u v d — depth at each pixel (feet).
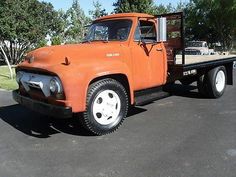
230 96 30.81
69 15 79.92
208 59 30.25
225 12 139.33
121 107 20.49
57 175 14.76
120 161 16.03
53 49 19.62
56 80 17.97
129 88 21.17
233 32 144.66
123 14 22.99
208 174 14.49
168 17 26.86
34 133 20.53
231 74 32.32
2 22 62.64
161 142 18.43
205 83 29.37
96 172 14.96
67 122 22.66
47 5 76.33
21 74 21.21
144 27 23.11
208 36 152.15
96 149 17.65
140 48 22.44
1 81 43.39
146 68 22.94
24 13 67.51
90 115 19.01
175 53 26.71
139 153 16.96
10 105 28.25
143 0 72.28
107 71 19.36
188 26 148.77
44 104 18.70
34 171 15.19
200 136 19.27
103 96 19.66
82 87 18.19
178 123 21.97
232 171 14.74
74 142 18.79
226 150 17.10
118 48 21.06
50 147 18.11
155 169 15.07
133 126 21.43
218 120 22.48
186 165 15.40
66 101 17.87
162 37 21.67
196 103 27.81
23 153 17.33
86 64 18.83
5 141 19.19
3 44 70.54
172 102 28.22
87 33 24.61
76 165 15.72
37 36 71.82
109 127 19.89
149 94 23.73
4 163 16.10
